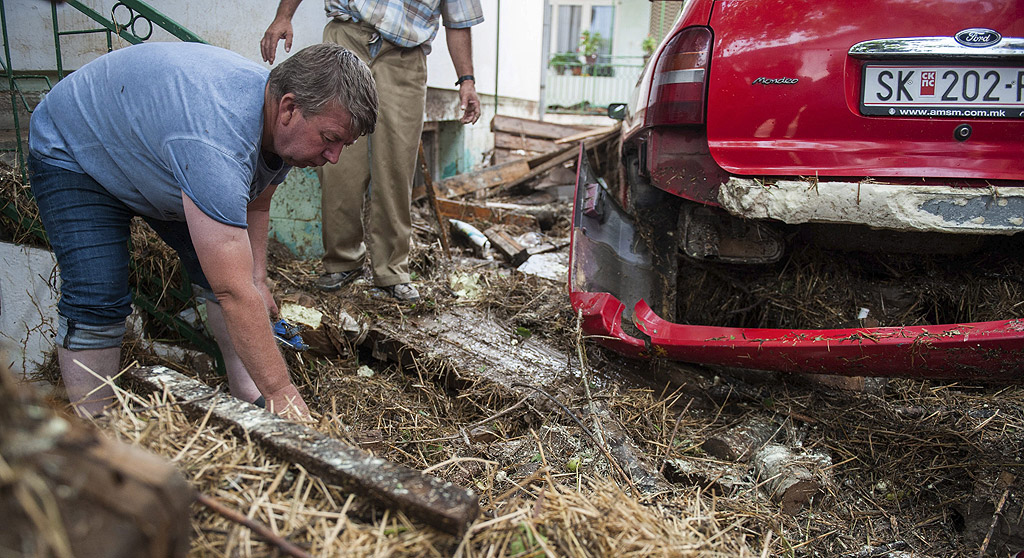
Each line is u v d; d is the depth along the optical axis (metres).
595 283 2.59
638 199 2.80
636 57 18.47
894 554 1.83
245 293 1.56
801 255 2.64
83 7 2.53
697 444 2.24
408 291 3.15
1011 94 2.04
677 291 2.79
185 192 1.52
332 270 3.19
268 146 1.75
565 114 15.06
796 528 1.89
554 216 5.16
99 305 1.82
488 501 1.82
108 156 1.71
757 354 2.16
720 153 2.23
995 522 1.88
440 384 2.69
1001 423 2.24
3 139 2.90
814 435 2.28
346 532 1.04
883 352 1.99
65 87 1.78
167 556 0.77
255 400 2.30
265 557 0.99
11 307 2.74
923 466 2.14
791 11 2.14
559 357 2.75
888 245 2.42
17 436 0.73
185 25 3.35
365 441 1.98
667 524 1.26
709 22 2.21
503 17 8.19
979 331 1.93
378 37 2.89
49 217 1.80
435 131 6.38
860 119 2.12
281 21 2.93
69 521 0.71
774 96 2.16
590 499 1.29
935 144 2.09
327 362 2.79
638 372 2.68
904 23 2.06
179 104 1.54
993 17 2.01
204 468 1.13
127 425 1.22
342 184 3.02
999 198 2.00
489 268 3.88
